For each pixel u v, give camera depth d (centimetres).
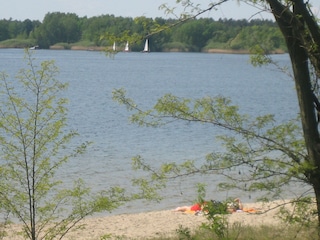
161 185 2100
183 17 1488
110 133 6169
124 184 3556
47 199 2072
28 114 1741
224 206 1569
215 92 12294
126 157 4653
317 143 1520
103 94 10888
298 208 1554
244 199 3025
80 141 5384
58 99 1864
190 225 2772
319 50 1477
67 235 2467
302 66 1529
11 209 1734
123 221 2875
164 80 15525
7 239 1978
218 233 1589
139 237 2519
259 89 13600
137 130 6341
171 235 2525
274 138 1538
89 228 2712
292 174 1507
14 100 1738
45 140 1745
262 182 1531
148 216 2980
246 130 1549
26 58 1836
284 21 1507
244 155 1535
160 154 4925
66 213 2102
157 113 1611
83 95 10638
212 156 1633
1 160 1722
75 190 1852
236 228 2184
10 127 1714
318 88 1548
